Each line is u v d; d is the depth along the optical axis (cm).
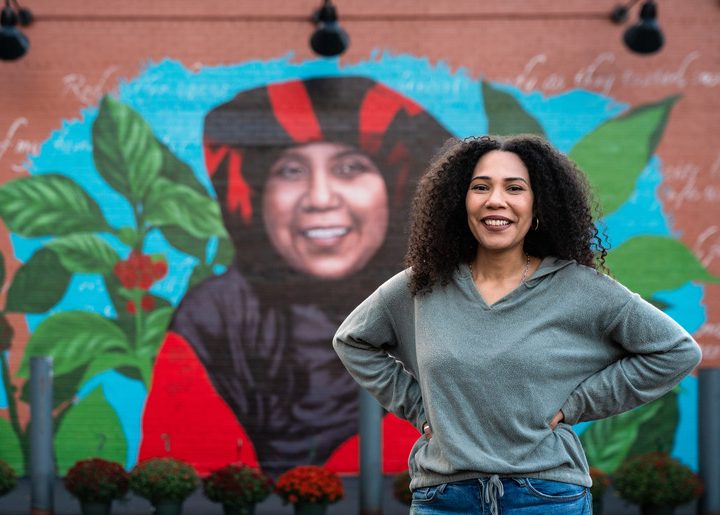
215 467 959
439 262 308
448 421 296
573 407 298
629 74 965
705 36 963
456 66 967
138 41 962
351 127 965
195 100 965
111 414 961
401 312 319
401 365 332
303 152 964
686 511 827
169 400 962
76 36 960
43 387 757
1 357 957
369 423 747
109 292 962
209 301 964
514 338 294
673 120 965
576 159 966
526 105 966
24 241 959
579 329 300
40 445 755
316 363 965
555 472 295
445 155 317
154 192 962
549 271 301
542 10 964
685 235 966
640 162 965
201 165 962
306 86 964
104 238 962
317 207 962
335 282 966
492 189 302
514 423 291
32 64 959
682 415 966
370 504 743
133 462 959
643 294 964
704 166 965
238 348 964
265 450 962
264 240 963
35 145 959
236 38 963
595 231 314
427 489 307
